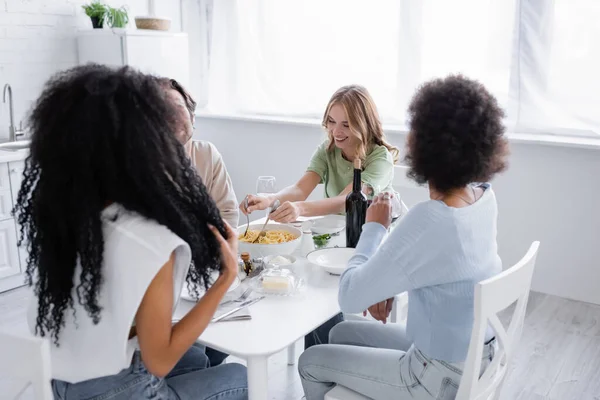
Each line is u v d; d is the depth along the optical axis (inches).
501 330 50.7
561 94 128.4
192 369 61.4
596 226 122.6
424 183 51.9
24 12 144.4
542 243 129.6
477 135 47.9
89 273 41.8
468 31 137.9
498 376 55.2
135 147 40.1
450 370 51.5
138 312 42.3
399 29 145.9
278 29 164.9
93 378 44.8
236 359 99.8
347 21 154.1
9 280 130.0
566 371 98.2
